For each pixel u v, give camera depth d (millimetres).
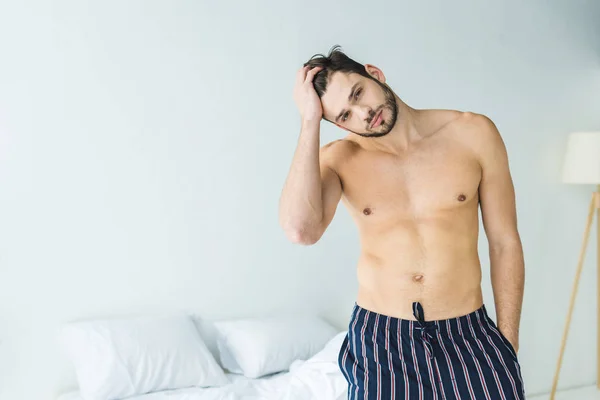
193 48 3436
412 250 1622
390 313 1643
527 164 4141
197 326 3467
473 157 1660
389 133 1633
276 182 3623
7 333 3139
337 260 3781
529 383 4184
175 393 2988
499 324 1695
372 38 3758
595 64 4363
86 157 3266
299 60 3637
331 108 1588
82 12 3246
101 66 3281
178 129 3420
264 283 3613
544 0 4191
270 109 3596
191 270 3461
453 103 3947
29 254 3178
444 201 1629
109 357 2965
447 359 1599
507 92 4090
